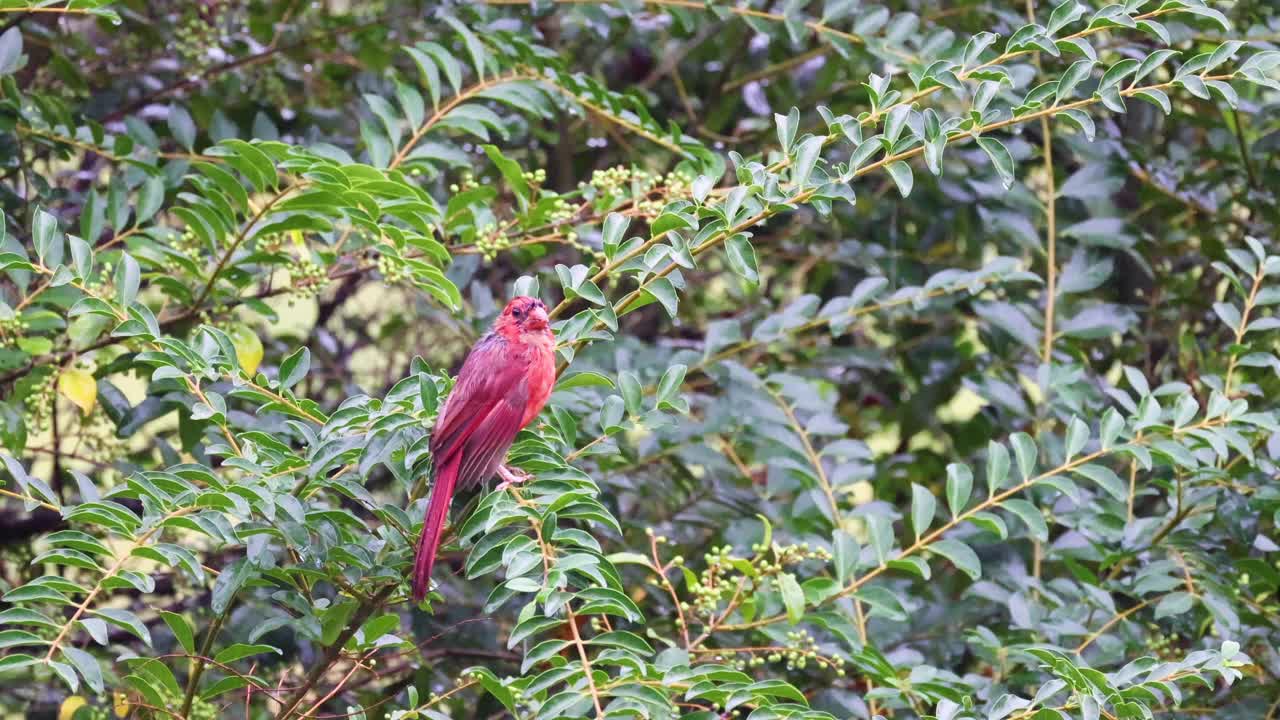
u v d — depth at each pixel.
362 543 7.67
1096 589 9.14
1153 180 12.41
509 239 10.38
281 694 9.53
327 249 10.53
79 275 7.61
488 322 11.91
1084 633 9.22
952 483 8.50
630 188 10.77
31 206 10.99
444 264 11.07
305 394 14.59
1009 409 10.99
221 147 8.93
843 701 9.55
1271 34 11.62
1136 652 9.54
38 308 10.05
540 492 7.43
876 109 7.84
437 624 11.84
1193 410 8.38
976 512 8.45
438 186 12.98
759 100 15.08
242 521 7.39
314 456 7.41
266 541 7.38
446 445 7.54
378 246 8.70
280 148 8.36
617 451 8.23
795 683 10.49
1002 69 7.95
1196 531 9.82
